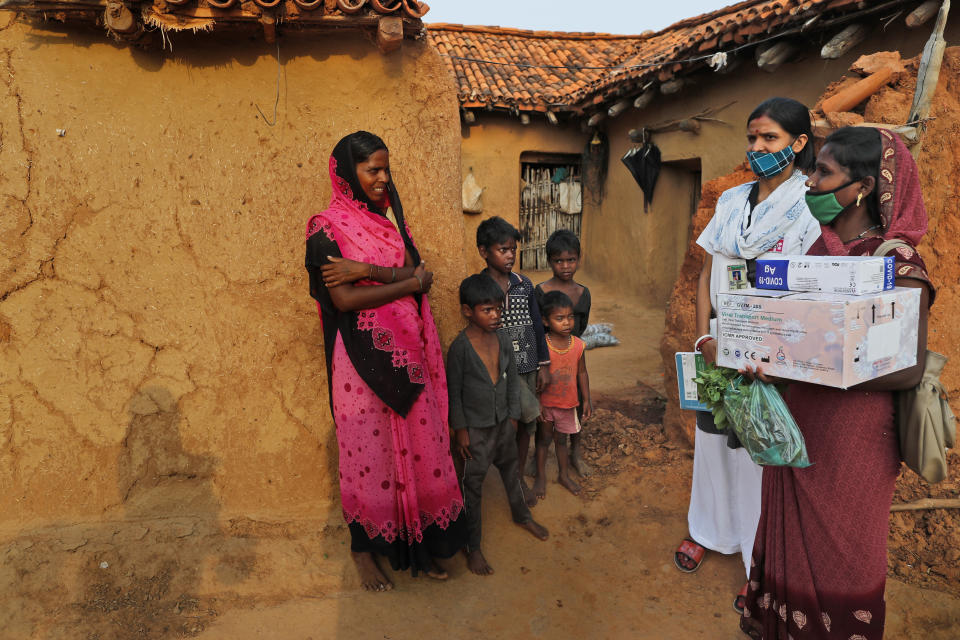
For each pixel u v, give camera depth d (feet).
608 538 11.06
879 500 6.65
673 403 14.21
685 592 9.66
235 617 8.90
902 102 12.42
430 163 11.09
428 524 9.63
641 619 9.09
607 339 26.17
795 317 6.19
